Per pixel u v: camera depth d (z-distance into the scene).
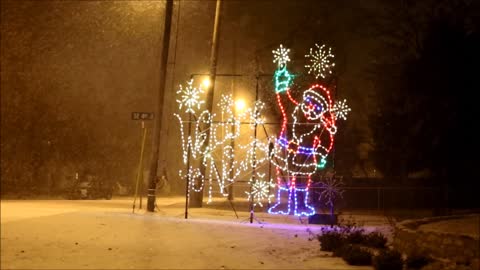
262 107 23.94
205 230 17.45
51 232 15.59
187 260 12.04
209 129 28.25
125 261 11.66
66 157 41.84
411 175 33.19
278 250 14.02
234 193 39.69
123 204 29.91
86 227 16.84
